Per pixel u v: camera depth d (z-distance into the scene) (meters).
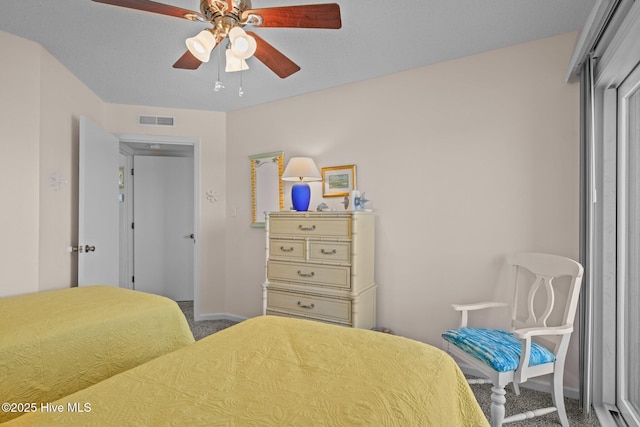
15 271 2.40
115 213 3.48
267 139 3.67
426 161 2.80
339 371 1.06
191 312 4.31
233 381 0.99
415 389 0.98
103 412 0.82
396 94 2.94
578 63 2.09
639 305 1.93
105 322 1.65
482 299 2.58
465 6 2.03
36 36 2.38
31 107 2.47
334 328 1.47
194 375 1.02
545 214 2.38
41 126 2.55
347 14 2.11
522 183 2.45
